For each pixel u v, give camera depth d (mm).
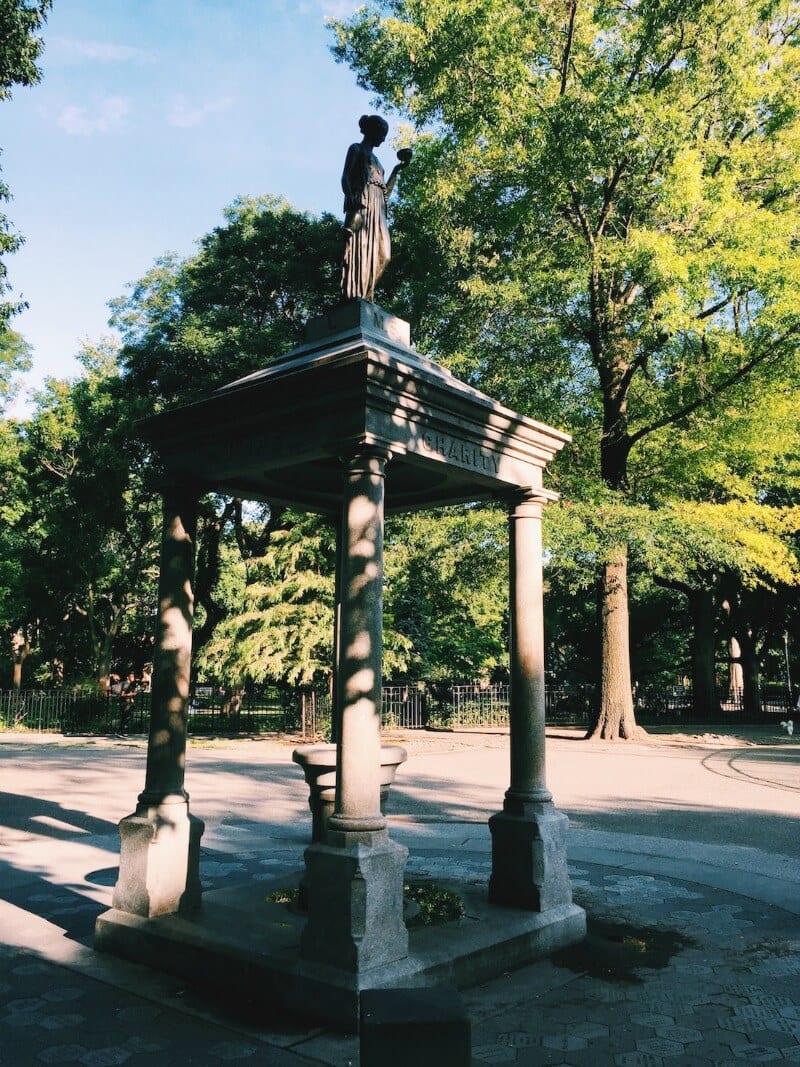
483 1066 4359
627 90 18438
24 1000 5199
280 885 7168
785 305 17688
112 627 35406
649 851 10070
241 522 33031
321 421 5867
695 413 22328
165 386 28125
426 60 19656
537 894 6461
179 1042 4578
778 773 17750
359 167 7191
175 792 6422
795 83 20375
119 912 6215
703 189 18031
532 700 6914
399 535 22531
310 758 6871
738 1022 4973
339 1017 4766
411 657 29422
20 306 19703
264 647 25031
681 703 41094
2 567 33719
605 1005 5227
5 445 32906
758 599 36719
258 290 29094
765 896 8008
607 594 25281
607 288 20891
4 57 15094
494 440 6797
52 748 24484
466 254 20500
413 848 10188
